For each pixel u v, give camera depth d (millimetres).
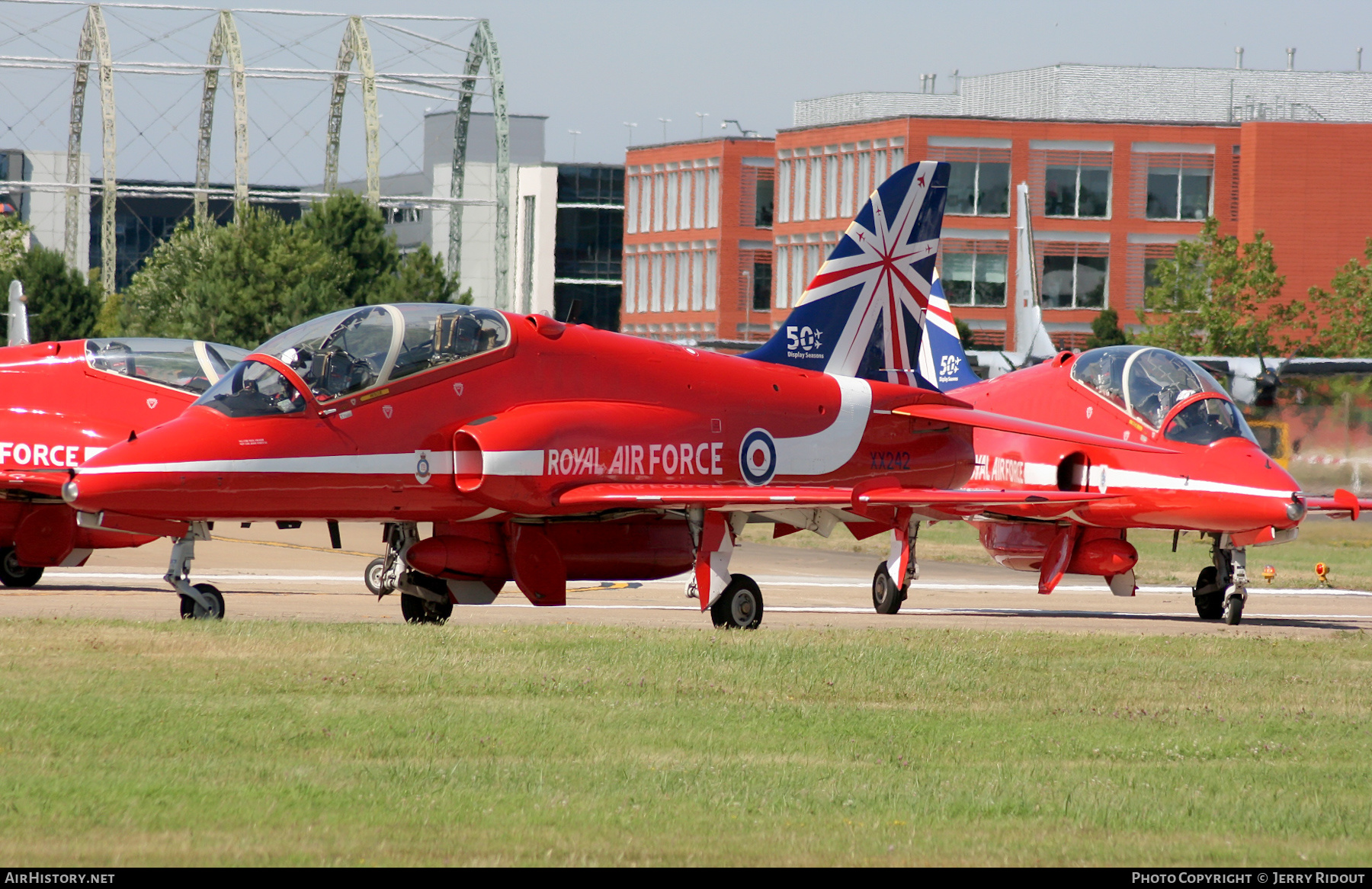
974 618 67375
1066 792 28141
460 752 30016
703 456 60438
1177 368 73438
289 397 51344
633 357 59750
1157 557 127250
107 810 24547
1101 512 72938
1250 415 147625
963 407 70812
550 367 56969
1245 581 69500
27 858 21953
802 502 56375
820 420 65375
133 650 41000
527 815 25141
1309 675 45344
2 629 44625
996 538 76875
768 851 23469
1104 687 41625
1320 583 100938
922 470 69438
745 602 58094
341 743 30234
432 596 56312
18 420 66000
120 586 70812
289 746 29812
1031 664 45406
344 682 37031
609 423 57406
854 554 122750
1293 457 147375
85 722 31094
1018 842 24484
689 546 61188
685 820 25219
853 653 45719
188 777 27000
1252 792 28844
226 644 42656
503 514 55688
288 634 45250
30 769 27188
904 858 23328
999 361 164000
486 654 42562
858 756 31094
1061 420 75812
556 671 40062
